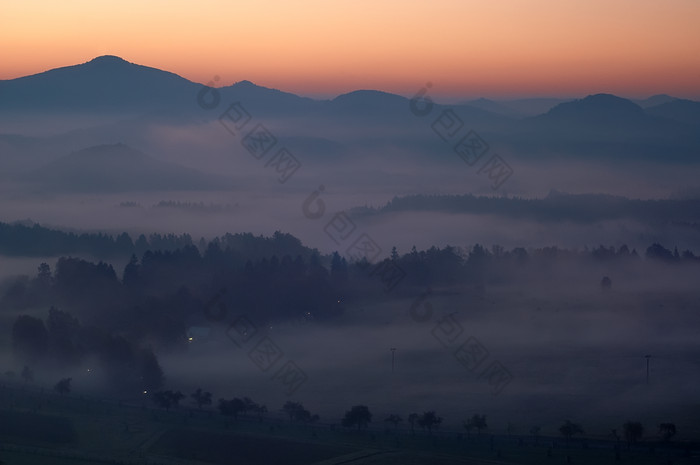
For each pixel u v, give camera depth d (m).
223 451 137.00
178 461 132.25
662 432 141.50
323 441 139.75
